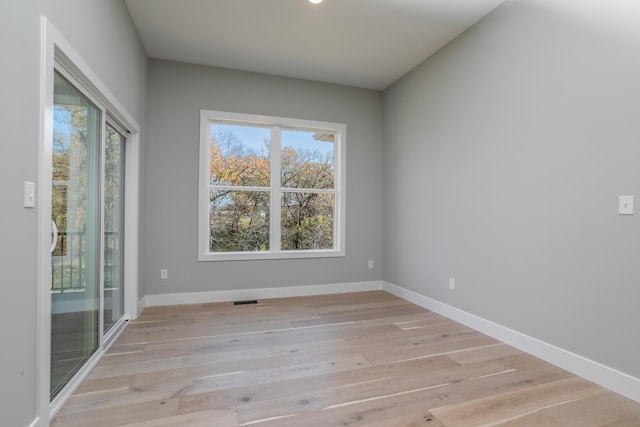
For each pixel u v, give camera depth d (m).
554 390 2.04
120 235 3.11
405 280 4.26
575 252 2.27
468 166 3.23
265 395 1.94
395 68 4.11
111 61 2.46
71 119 1.95
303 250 4.52
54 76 1.75
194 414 1.75
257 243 4.32
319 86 4.50
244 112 4.17
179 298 3.92
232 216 4.22
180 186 3.93
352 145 4.67
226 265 4.10
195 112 3.99
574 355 2.27
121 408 1.80
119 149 3.03
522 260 2.67
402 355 2.53
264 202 4.36
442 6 2.90
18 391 1.37
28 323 1.44
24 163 1.39
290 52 3.72
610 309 2.07
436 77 3.70
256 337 2.88
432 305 3.73
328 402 1.87
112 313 2.87
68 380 1.95
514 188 2.74
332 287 4.55
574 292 2.28
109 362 2.36
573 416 1.78
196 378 2.14
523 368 2.34
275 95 4.30
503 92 2.84
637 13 1.94
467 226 3.25
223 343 2.74
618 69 2.03
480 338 2.91
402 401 1.89
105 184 2.62
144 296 3.76
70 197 1.96
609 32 2.08
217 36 3.39
